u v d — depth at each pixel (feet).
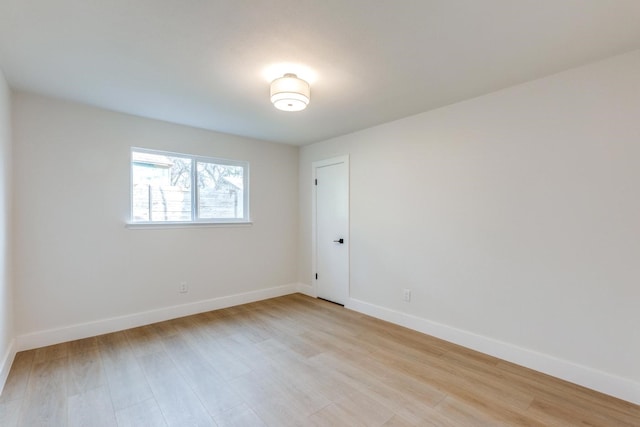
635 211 6.55
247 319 11.71
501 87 8.36
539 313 7.87
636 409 6.31
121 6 5.11
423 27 5.70
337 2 4.99
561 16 5.36
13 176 8.69
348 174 13.14
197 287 12.39
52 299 9.32
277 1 4.98
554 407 6.39
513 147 8.30
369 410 6.31
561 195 7.51
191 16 5.39
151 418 6.05
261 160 14.43
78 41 6.21
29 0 4.93
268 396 6.79
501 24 5.60
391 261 11.44
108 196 10.28
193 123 11.68
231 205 13.66
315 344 9.47
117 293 10.48
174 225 11.76
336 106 9.82
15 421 5.92
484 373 7.75
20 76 7.77
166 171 11.76
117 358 8.47
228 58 6.87
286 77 7.43
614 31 5.82
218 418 6.06
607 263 6.88
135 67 7.29
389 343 9.56
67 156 9.57
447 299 9.78
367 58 6.84
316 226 14.88
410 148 10.81
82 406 6.39
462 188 9.39
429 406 6.43
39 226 9.12
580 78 7.21
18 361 8.21
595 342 7.03
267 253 14.69
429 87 8.36
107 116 10.26
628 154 6.62
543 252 7.80
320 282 14.70
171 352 8.87
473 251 9.16
